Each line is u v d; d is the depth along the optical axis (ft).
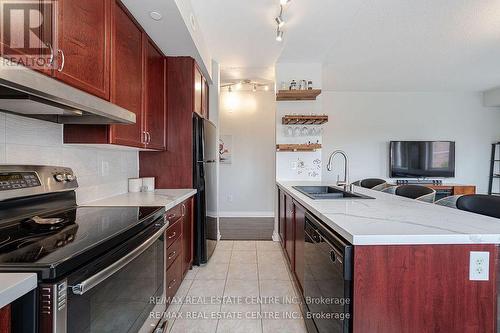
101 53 4.96
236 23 8.83
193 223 9.45
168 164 9.36
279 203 12.14
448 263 3.48
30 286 2.31
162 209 5.51
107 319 3.28
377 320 3.46
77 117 5.16
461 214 4.71
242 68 13.32
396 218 4.37
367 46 10.96
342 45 10.85
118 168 7.91
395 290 3.47
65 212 4.98
